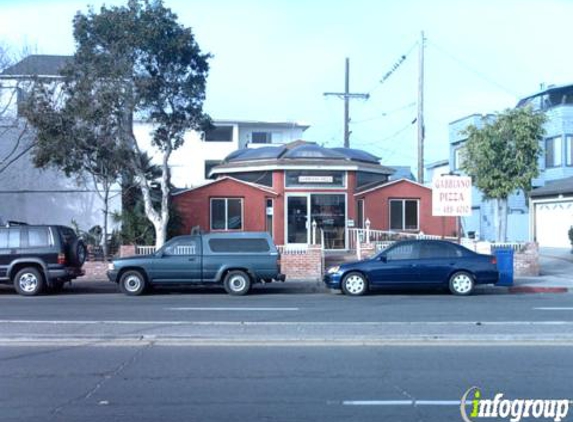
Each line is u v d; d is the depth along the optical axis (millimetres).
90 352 9898
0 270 18734
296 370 8727
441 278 18172
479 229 41188
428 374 8477
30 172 28141
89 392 7723
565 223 33375
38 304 16172
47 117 21656
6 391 7789
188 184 46938
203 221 28219
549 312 14117
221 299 17359
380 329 11531
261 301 16719
